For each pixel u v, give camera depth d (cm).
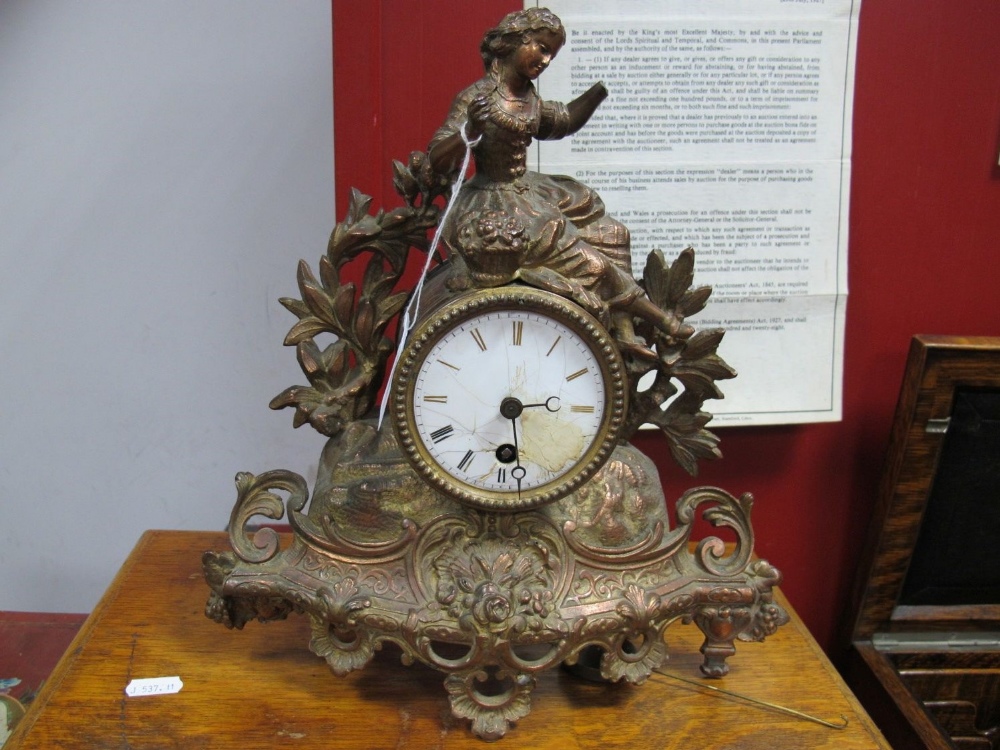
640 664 83
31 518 141
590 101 79
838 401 115
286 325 130
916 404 107
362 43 99
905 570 117
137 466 138
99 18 117
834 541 125
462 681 79
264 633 93
